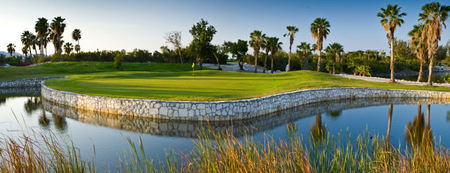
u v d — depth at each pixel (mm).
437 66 107000
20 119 11438
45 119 11445
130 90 16484
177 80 24906
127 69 51906
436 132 9500
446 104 17703
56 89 17312
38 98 19531
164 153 6852
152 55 70562
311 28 47188
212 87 18969
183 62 70250
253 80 26141
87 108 13945
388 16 32094
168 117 11727
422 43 33938
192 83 21797
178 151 7008
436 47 28797
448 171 4352
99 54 64688
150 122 11055
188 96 13570
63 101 15742
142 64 56312
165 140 8211
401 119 12086
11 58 64438
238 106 12109
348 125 10727
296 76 31984
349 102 18938
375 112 14195
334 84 24078
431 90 23516
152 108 11930
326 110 15008
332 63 64500
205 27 55406
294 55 83875
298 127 10344
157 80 24906
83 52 63281
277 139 8250
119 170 5641
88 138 8383
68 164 4539
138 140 8195
